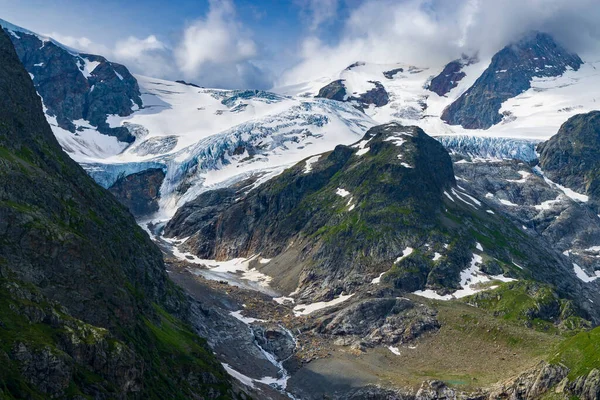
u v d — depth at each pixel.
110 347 145.62
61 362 128.62
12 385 117.12
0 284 139.00
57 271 162.50
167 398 169.38
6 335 126.12
